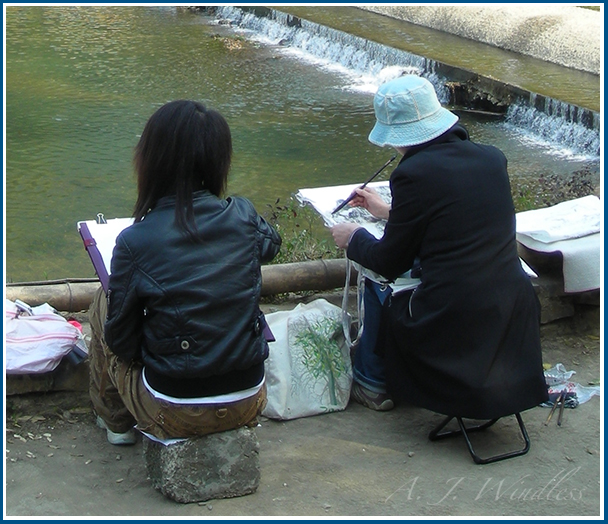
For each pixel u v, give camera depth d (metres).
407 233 3.53
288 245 6.21
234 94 14.69
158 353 3.08
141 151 3.09
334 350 4.10
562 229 4.68
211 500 3.30
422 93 3.56
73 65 16.11
